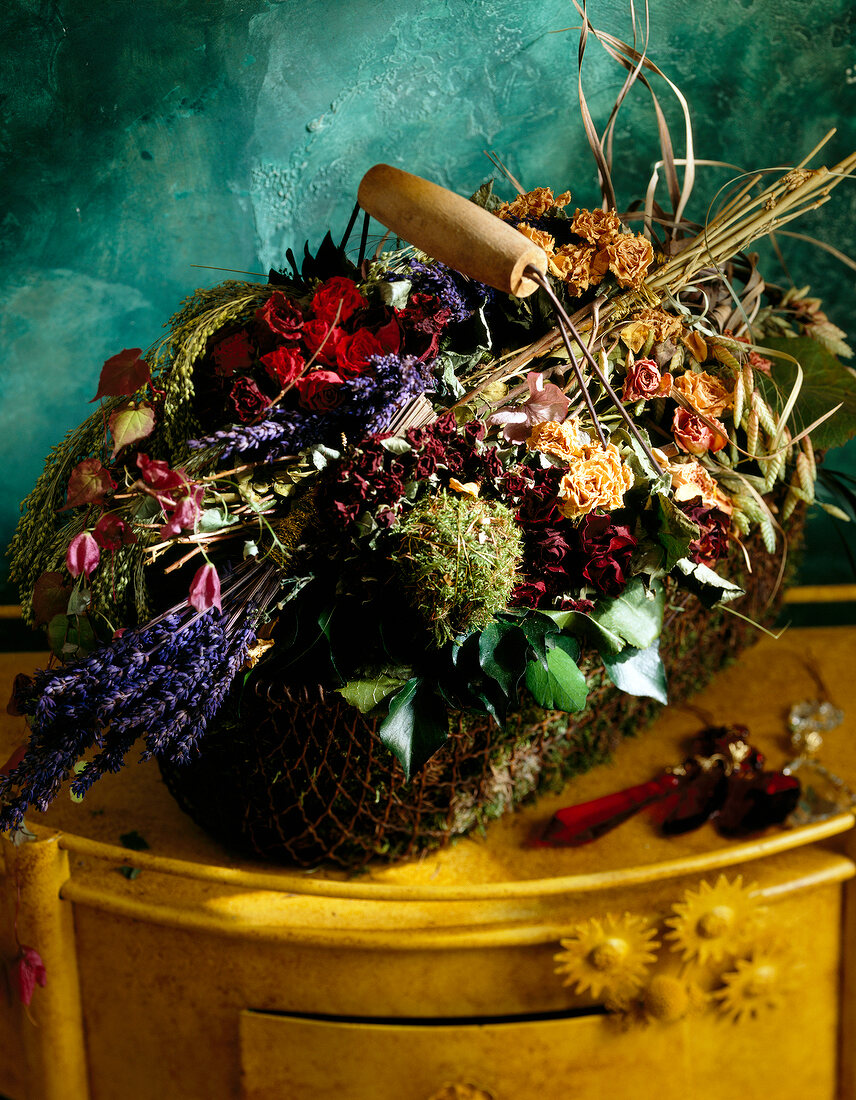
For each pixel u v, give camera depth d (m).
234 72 1.20
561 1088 1.06
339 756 0.97
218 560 0.92
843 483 1.28
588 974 1.03
